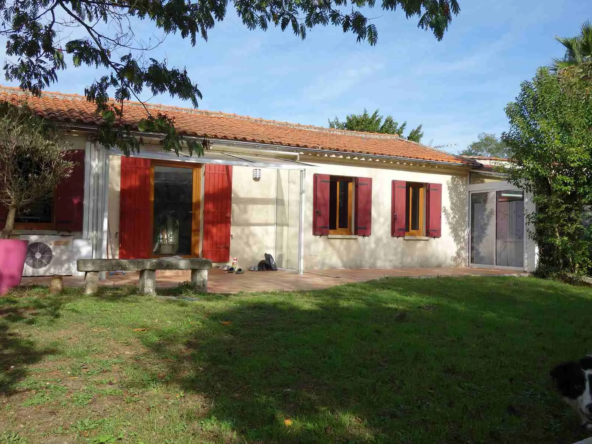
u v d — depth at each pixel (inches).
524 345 212.8
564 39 626.2
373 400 150.1
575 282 439.2
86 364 175.5
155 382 161.3
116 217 426.0
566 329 246.4
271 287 362.0
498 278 453.7
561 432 138.6
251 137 463.5
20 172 293.7
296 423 134.0
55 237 373.4
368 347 199.9
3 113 281.7
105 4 262.2
